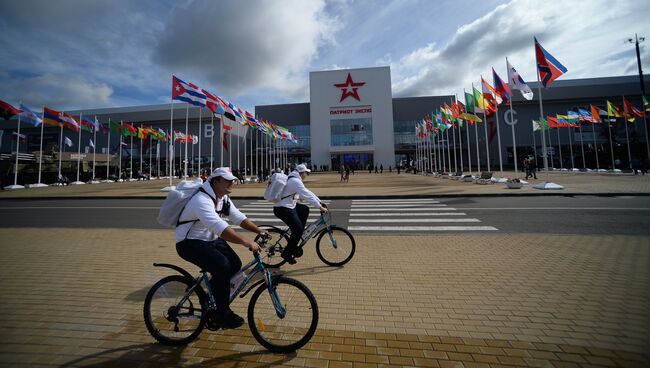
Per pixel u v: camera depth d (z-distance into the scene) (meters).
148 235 7.28
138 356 2.51
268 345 2.59
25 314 3.24
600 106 57.06
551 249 5.48
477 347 2.56
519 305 3.33
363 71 66.00
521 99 58.38
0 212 11.98
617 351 2.45
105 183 34.25
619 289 3.66
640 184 17.53
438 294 3.66
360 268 4.70
